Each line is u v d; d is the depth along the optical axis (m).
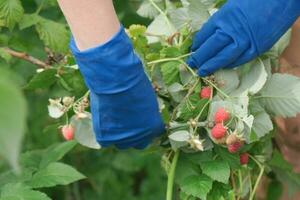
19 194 1.14
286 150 1.37
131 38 1.16
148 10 1.29
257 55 1.11
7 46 1.30
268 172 1.34
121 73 1.01
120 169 1.90
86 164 1.85
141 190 1.92
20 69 1.44
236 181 1.23
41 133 1.73
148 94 1.06
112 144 1.12
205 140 1.14
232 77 1.13
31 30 1.50
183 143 1.13
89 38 0.99
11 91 0.38
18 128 0.38
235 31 1.10
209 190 1.15
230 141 1.09
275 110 1.15
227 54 1.10
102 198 1.88
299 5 1.11
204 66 1.12
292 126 1.32
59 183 1.17
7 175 1.20
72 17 0.99
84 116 1.11
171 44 1.17
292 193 1.37
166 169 1.20
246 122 1.09
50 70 1.16
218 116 1.09
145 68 1.12
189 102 1.12
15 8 1.22
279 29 1.11
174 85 1.14
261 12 1.10
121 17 1.55
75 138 1.14
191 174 1.17
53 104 1.12
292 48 1.26
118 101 1.04
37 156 1.28
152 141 1.15
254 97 1.14
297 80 1.14
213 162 1.16
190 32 1.17
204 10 1.18
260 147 1.21
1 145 0.38
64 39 1.26
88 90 1.14
